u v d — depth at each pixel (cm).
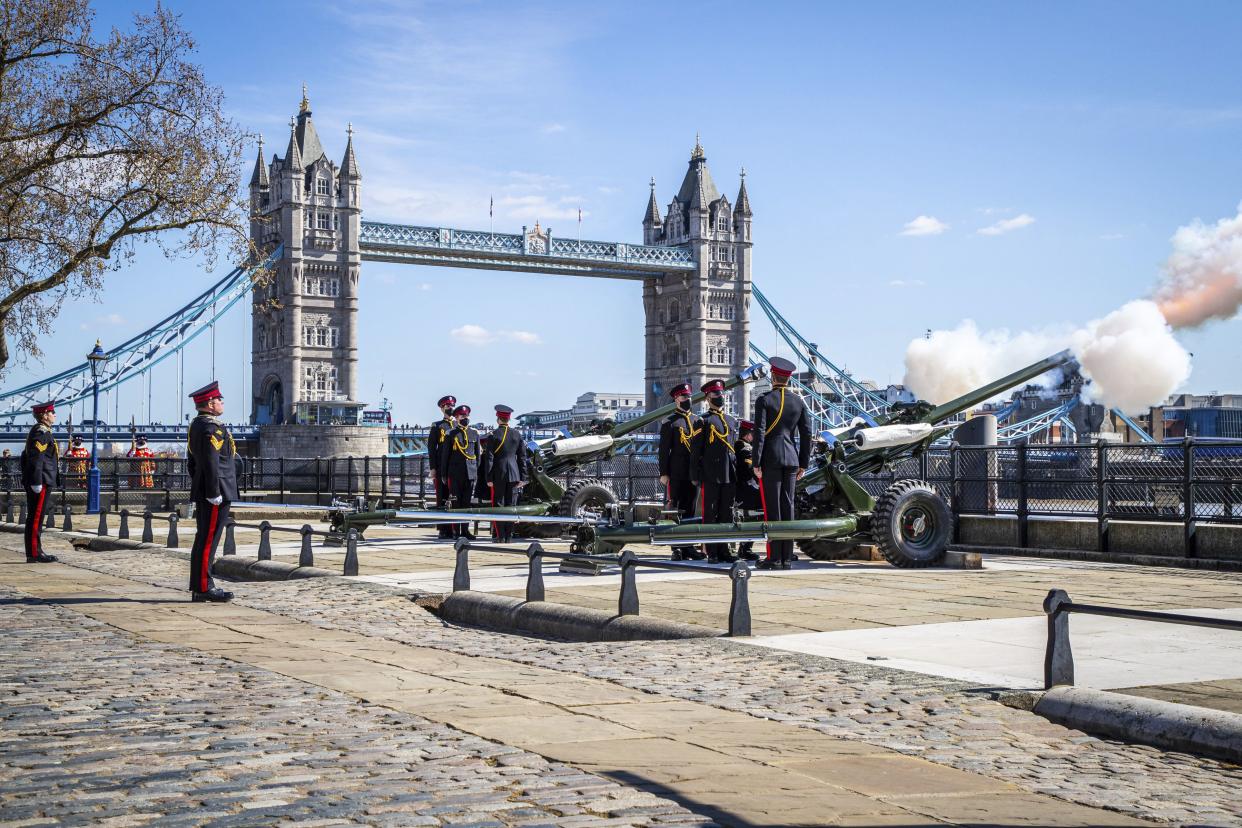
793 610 1370
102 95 3109
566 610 1308
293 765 674
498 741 737
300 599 1559
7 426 12731
